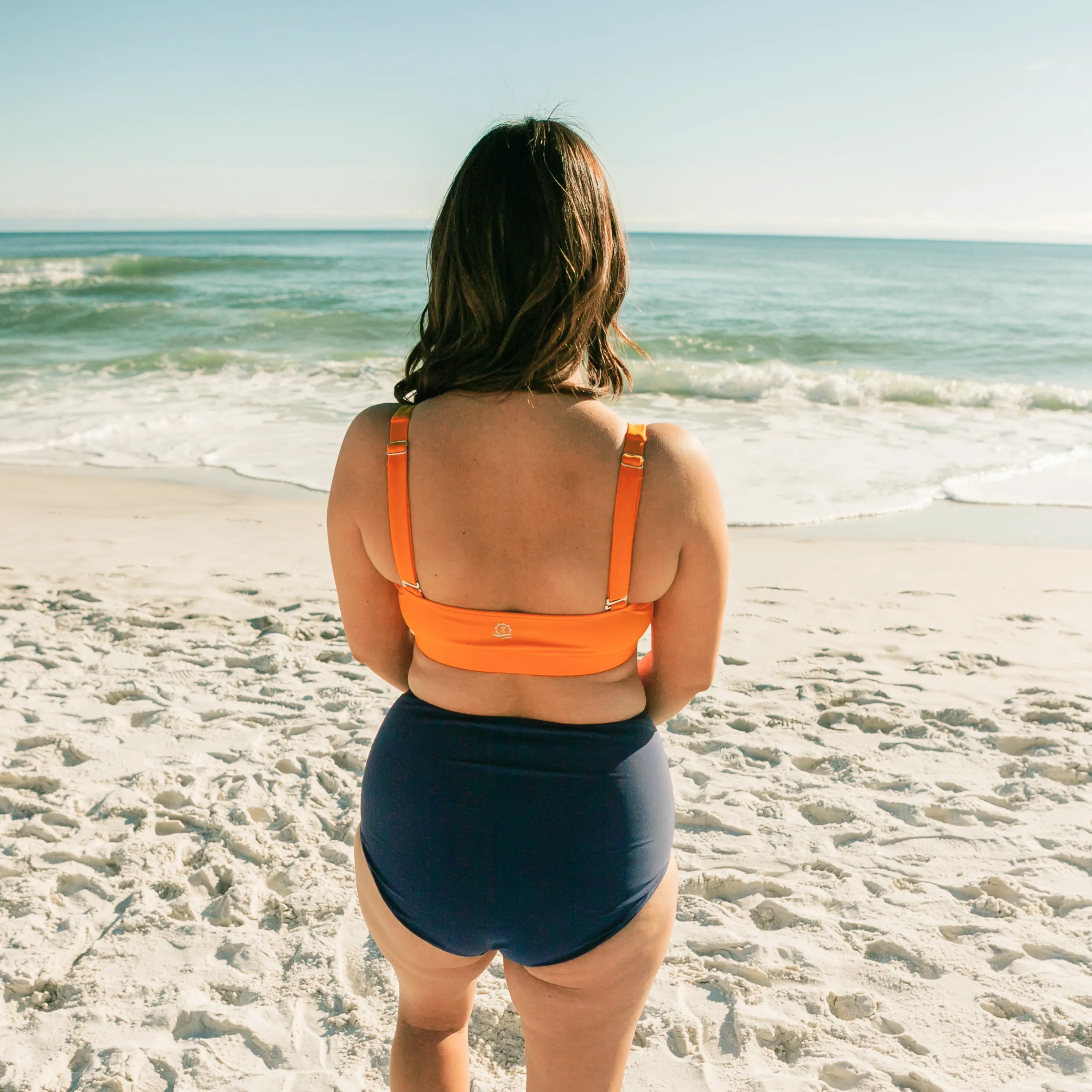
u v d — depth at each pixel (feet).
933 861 9.17
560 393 3.59
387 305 77.20
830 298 99.40
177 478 27.66
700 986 7.44
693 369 43.52
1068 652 14.94
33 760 10.93
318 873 8.92
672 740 11.86
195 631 15.48
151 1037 6.81
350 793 10.37
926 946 7.86
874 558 20.53
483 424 3.58
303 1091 6.35
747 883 8.81
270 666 13.89
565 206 3.45
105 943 7.85
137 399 39.91
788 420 36.50
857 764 11.14
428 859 3.87
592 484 3.52
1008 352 58.65
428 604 3.76
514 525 3.58
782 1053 6.75
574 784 3.77
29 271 93.81
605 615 3.64
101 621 15.72
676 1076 6.51
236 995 7.32
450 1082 4.55
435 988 4.40
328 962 7.65
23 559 19.36
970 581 18.84
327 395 41.22
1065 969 7.60
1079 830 9.66
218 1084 6.40
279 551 20.38
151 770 10.69
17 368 47.57
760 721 12.35
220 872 8.89
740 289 112.88
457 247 3.55
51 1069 6.49
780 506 24.75
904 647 15.14
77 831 9.53
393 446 3.67
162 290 90.58
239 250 222.07
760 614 16.76
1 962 7.56
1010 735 11.84
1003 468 28.68
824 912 8.39
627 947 3.95
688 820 9.95
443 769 3.84
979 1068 6.56
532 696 3.80
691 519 3.56
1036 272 171.94
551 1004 4.09
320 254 185.78
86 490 26.04
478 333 3.58
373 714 12.30
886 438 33.24
